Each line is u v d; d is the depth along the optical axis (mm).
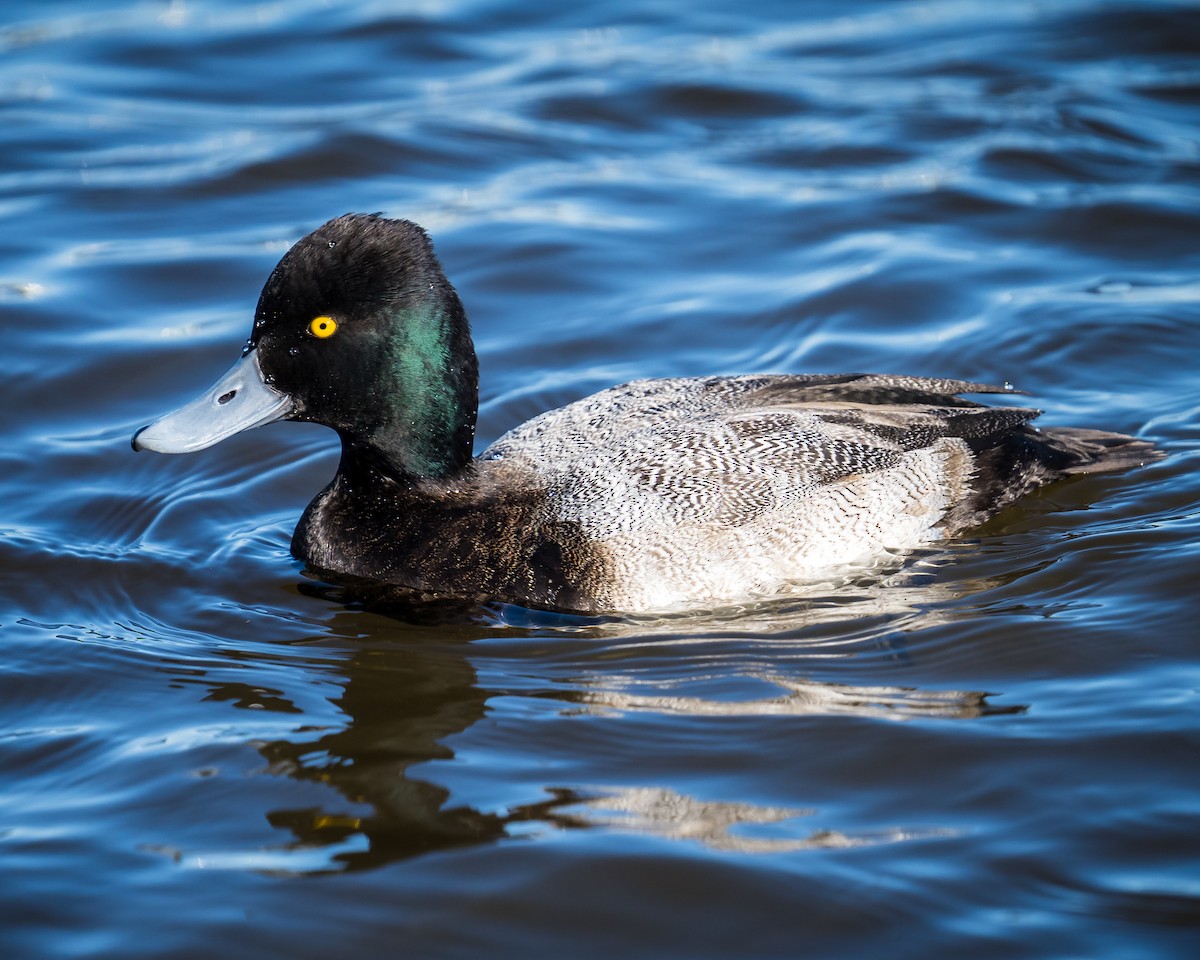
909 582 10602
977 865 7438
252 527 12016
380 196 18047
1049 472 11820
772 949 6930
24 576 11078
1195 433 12750
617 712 8992
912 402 11570
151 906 7297
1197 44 21250
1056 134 18875
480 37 22531
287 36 22391
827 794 8086
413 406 10773
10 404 13828
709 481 10602
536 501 10812
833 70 21250
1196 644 9531
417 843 7758
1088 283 15656
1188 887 7234
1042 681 9203
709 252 16734
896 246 16547
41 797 8273
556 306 15727
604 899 7293
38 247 16703
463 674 9547
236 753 8656
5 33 22344
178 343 14859
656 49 22016
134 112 20109
